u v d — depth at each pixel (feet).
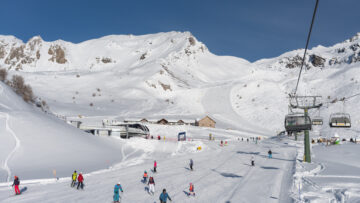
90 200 65.10
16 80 370.73
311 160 132.36
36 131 142.51
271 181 84.38
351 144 194.49
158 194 71.46
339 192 62.08
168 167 118.21
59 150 133.59
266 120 549.13
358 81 632.38
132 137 244.83
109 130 240.53
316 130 345.92
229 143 268.82
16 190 70.13
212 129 417.49
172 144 220.64
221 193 71.20
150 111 567.18
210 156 161.27
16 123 141.38
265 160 140.36
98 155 144.97
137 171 107.76
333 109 434.71
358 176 84.43
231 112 607.37
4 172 95.71
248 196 67.00
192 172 105.09
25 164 108.37
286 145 235.61
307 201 56.59
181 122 441.68
